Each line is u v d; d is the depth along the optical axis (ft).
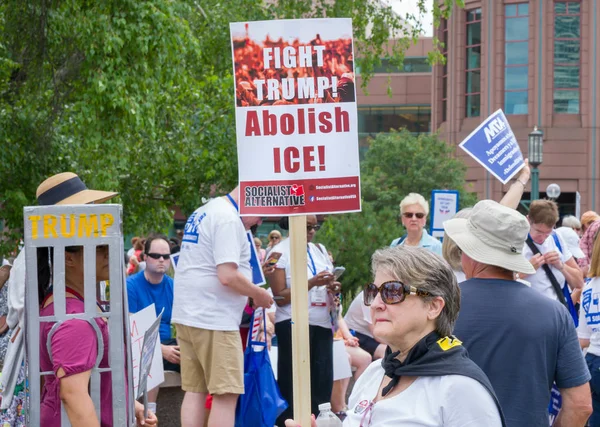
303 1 74.08
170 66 45.32
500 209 13.39
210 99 64.44
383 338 9.82
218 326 19.19
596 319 18.76
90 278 11.38
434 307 9.82
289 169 15.60
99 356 11.41
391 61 79.87
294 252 15.48
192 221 19.77
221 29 66.85
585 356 19.01
